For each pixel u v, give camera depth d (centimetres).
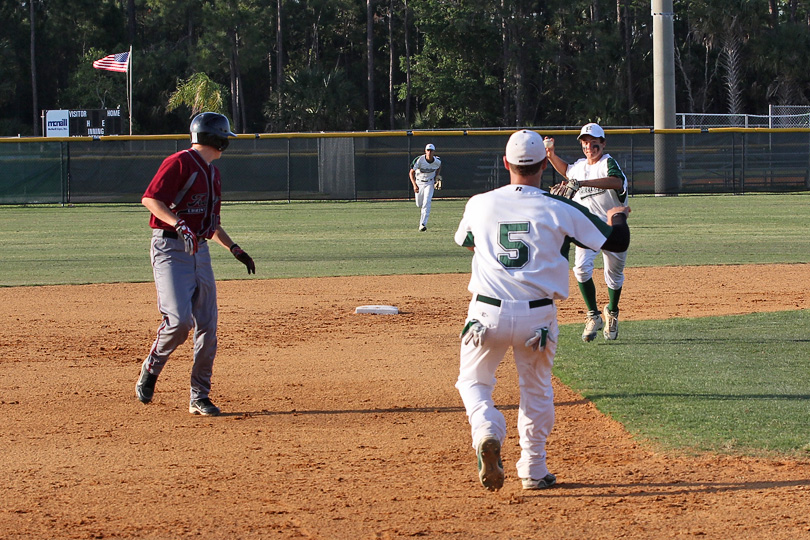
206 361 2070
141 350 2833
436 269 4731
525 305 1402
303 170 10388
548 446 1781
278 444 1847
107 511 1462
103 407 2156
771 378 2269
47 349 2839
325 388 2327
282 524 1397
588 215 1433
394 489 1555
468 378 1488
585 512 1426
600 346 2714
